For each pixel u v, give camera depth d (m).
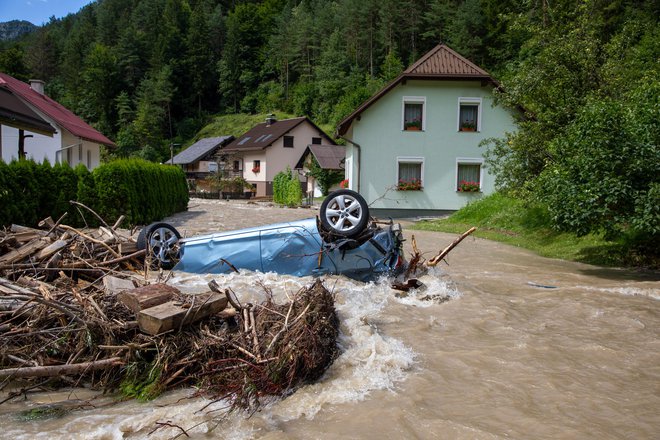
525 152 16.66
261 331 4.87
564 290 8.50
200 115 103.19
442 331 6.00
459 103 26.56
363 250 7.78
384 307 6.80
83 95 96.44
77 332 4.85
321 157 44.75
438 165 26.89
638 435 3.66
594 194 10.16
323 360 4.71
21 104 19.78
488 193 26.91
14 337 4.88
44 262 7.21
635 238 12.68
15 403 4.24
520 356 5.20
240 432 3.66
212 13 124.56
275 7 120.44
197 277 7.60
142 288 5.30
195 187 53.34
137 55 102.75
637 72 16.09
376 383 4.48
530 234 16.98
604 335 6.00
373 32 86.12
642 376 4.78
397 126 26.75
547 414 3.96
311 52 99.94
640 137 10.20
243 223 19.62
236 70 106.12
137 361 4.63
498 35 58.56
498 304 7.32
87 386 4.61
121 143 83.56
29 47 121.69
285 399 4.20
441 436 3.61
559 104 16.34
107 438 3.61
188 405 4.11
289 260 7.76
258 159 54.16
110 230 8.77
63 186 13.88
